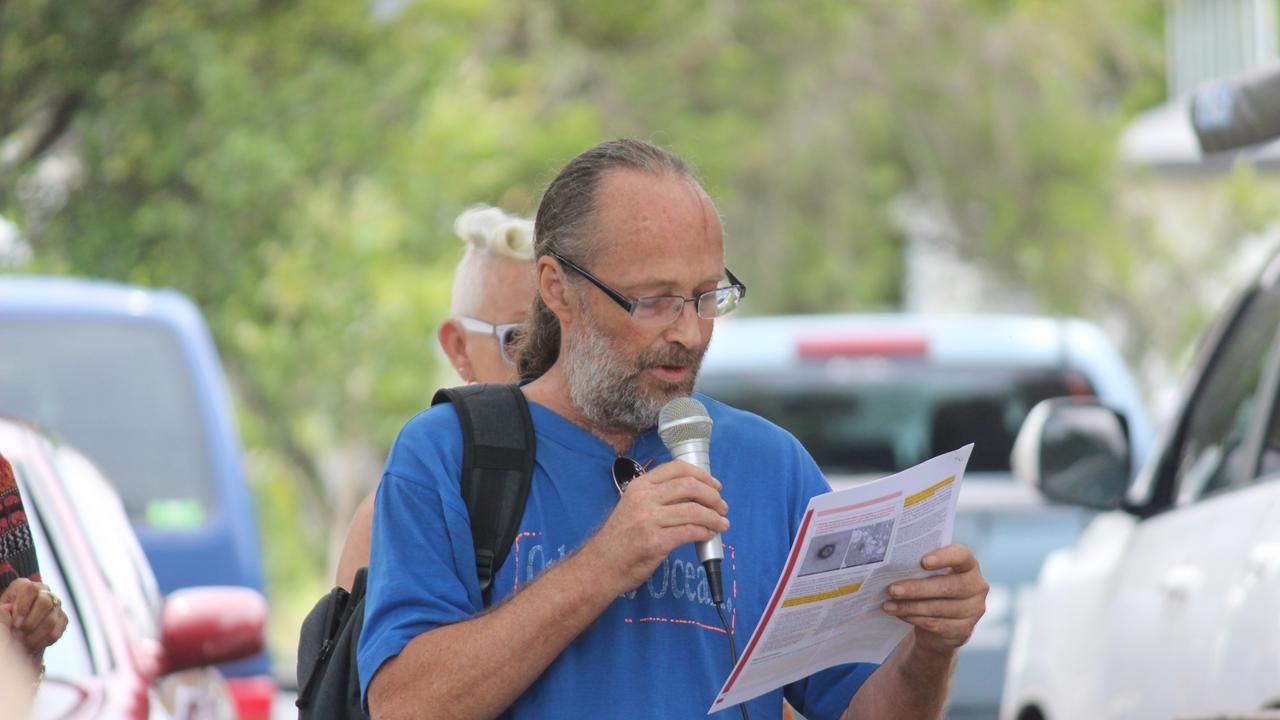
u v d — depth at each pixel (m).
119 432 25.09
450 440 9.96
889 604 9.85
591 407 9.93
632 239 9.74
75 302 25.45
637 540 9.25
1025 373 24.69
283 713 33.84
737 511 10.23
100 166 39.09
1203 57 75.31
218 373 25.94
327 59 40.31
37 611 10.76
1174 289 73.44
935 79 70.88
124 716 13.32
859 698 10.44
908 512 9.48
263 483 56.75
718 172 65.44
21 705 10.65
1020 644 18.84
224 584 24.72
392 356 44.31
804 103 68.56
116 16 37.59
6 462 11.29
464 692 9.35
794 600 9.30
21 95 38.41
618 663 9.76
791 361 24.86
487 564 9.78
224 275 39.41
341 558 11.20
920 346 24.78
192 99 38.59
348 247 42.53
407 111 42.50
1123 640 15.20
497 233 12.27
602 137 58.25
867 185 69.19
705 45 67.12
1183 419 16.12
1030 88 71.94
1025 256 73.50
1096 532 17.61
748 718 10.04
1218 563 13.36
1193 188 75.19
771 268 68.19
